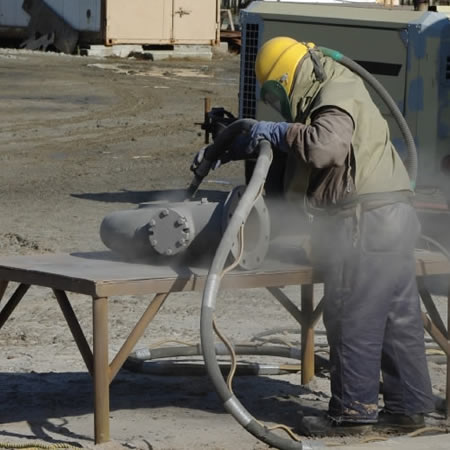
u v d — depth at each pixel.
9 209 27.88
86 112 49.78
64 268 11.67
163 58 76.44
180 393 13.90
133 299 19.19
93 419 12.50
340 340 11.64
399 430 12.10
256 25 24.64
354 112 11.27
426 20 21.38
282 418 12.78
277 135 11.13
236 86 62.16
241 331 17.17
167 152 39.62
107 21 75.50
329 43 22.94
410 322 11.89
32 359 15.51
